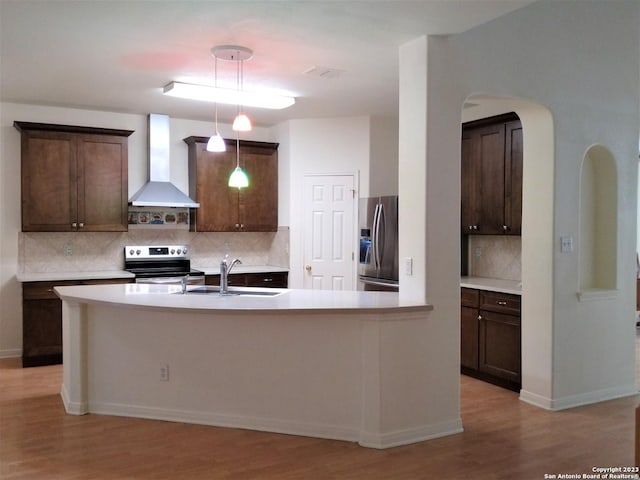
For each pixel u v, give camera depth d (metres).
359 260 5.94
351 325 3.56
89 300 3.82
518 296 4.58
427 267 3.62
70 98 5.39
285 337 3.68
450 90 3.69
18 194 5.71
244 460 3.26
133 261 6.20
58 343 5.41
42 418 3.94
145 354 3.95
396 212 5.38
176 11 3.17
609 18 4.52
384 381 3.48
